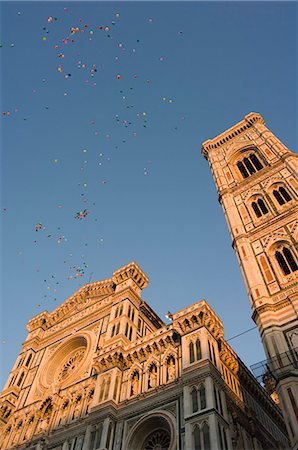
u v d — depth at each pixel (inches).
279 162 2288.4
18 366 2242.9
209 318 1547.7
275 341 1347.2
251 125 2999.5
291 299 1472.7
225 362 1557.6
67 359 2122.3
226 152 2864.2
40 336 2413.9
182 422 1274.6
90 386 1710.1
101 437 1390.3
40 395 1942.7
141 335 1972.2
